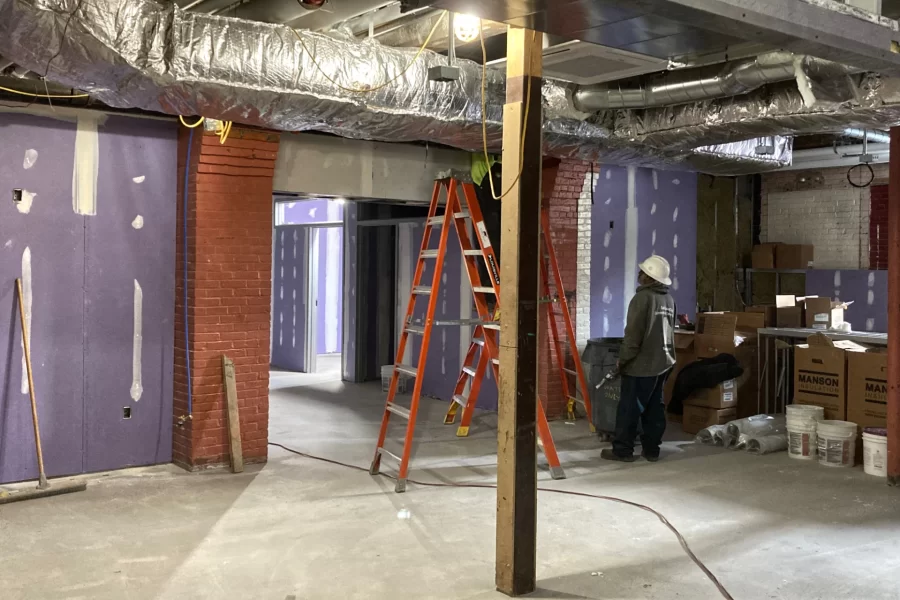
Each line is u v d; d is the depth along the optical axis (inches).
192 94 160.9
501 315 137.9
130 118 207.3
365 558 149.6
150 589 134.3
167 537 159.9
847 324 276.8
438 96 189.2
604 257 302.5
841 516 177.8
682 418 280.8
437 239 328.2
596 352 253.8
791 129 211.0
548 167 279.6
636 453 237.0
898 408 201.9
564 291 286.4
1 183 190.2
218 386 212.5
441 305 328.5
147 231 211.8
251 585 136.4
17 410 194.1
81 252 202.1
